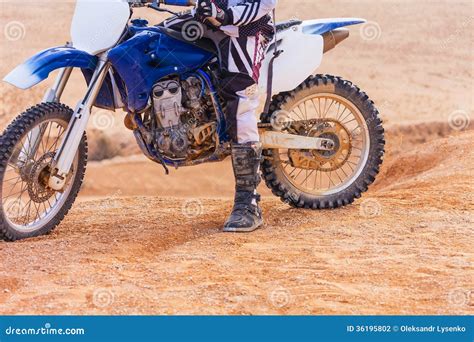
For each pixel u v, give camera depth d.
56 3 51.41
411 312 11.85
